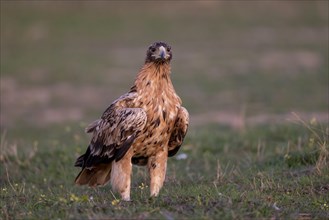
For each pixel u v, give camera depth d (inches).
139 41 2554.1
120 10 3075.8
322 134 767.1
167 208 530.9
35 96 1726.1
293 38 2493.8
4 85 1861.5
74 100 1669.5
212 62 2091.5
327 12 2957.7
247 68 1979.6
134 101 600.1
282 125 959.0
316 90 1615.4
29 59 2229.3
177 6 3152.1
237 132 991.6
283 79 1788.9
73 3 3115.2
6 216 526.9
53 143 928.3
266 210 529.0
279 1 3169.3
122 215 507.2
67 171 783.1
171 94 604.1
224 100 1546.5
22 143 1037.2
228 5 3161.9
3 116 1499.8
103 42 2554.1
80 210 526.9
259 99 1526.8
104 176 644.1
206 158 816.3
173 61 2128.4
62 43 2541.8
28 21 2837.1
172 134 620.4
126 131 585.3
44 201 572.1
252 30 2699.3
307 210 546.3
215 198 555.5
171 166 778.8
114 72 2006.6
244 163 775.7
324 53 2185.0
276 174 688.4
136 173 736.3
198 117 1363.2
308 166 709.3
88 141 935.0
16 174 775.1
